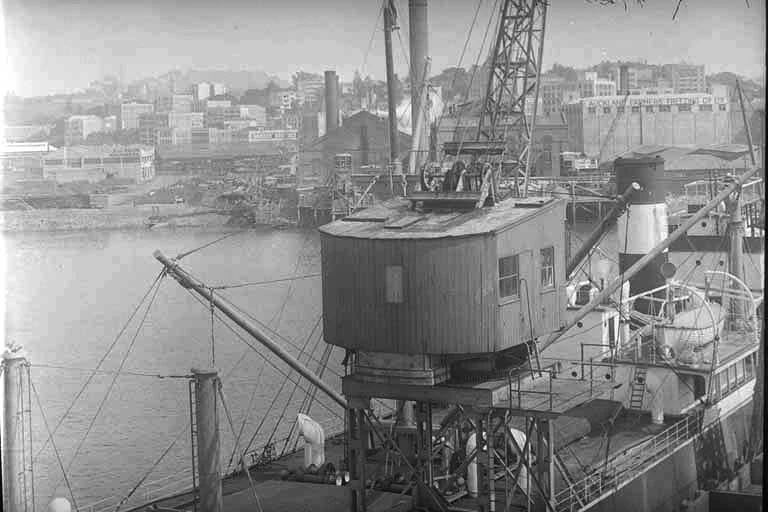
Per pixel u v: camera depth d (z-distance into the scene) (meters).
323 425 42.22
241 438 41.69
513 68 38.78
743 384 37.09
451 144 35.66
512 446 29.56
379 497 31.50
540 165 40.59
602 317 37.50
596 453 32.78
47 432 41.53
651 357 35.97
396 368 28.44
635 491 31.61
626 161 38.84
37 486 38.59
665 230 39.12
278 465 37.00
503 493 30.78
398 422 33.50
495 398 27.59
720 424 35.62
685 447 33.88
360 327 28.56
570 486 29.28
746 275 39.53
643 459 32.59
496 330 27.56
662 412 35.06
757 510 33.75
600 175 39.97
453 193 29.73
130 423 42.09
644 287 39.44
